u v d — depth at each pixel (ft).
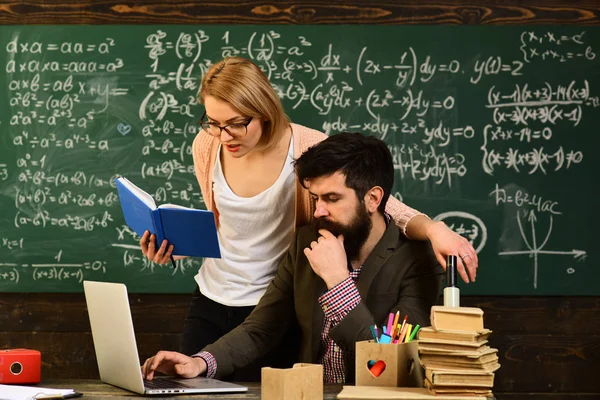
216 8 10.35
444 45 10.21
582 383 10.12
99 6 10.40
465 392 4.49
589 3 10.25
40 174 10.32
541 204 10.14
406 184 10.19
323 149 5.89
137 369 4.83
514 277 10.12
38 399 4.70
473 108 10.19
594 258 10.11
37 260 10.28
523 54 10.21
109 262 10.28
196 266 10.23
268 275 7.20
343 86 10.24
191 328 7.45
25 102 10.35
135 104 10.32
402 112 10.21
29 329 10.29
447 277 5.21
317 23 10.29
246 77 6.51
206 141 7.41
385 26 10.24
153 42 10.32
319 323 6.12
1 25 10.39
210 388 4.98
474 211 10.15
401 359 4.88
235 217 7.15
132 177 10.30
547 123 10.18
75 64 10.35
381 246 6.13
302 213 7.09
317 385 4.59
